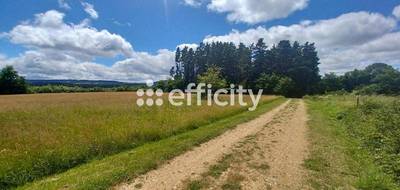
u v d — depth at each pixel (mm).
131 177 7184
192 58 96875
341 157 9156
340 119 18547
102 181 6684
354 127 13938
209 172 7691
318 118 19797
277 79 80938
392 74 63844
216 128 14359
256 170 7902
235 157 9148
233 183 6941
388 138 9469
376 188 6582
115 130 11312
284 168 8094
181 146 10250
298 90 82000
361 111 16859
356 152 9711
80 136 10047
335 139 12062
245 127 15281
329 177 7371
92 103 27406
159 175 7430
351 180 7152
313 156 9289
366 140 10789
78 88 93125
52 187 6379
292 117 20375
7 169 6953
